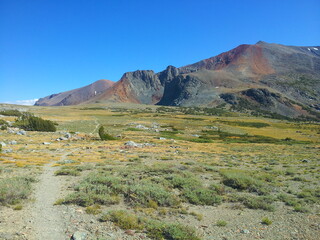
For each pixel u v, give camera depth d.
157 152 41.59
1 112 149.75
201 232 10.20
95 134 83.81
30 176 18.50
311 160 38.09
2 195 12.26
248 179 18.92
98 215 11.28
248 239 9.64
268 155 45.03
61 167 23.72
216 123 163.12
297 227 10.96
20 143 49.31
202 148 55.28
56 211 11.46
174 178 18.53
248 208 13.95
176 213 12.38
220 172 23.06
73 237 8.63
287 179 22.45
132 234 9.48
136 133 92.06
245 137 97.88
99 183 16.34
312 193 16.89
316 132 139.00
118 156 34.59
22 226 9.48
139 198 13.57
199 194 15.50
